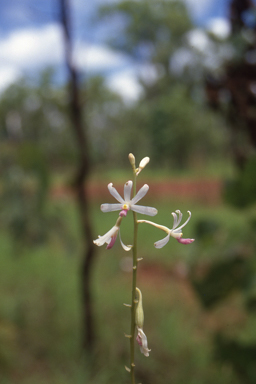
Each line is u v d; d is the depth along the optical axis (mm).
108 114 4969
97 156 5086
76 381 844
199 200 3877
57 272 1574
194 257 612
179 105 4375
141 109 5250
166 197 4176
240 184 572
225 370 800
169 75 3371
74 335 1048
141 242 2041
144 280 1519
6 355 824
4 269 1622
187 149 5785
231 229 603
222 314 1159
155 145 5754
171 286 1430
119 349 968
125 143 5969
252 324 1015
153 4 2645
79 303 1262
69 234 836
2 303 1204
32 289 1395
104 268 1654
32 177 780
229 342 642
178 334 1043
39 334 1057
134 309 284
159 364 919
